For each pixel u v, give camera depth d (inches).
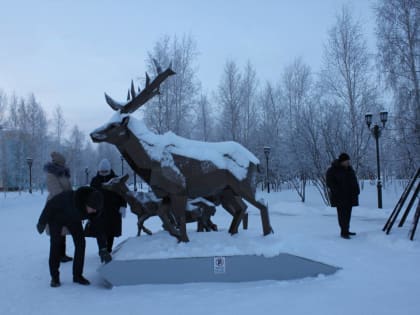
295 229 362.9
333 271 186.7
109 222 231.6
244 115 1256.8
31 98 1856.5
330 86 812.0
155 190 197.5
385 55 610.2
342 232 296.0
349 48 807.7
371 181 941.8
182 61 1007.6
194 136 1307.8
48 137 1968.5
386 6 617.6
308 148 749.9
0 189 1879.9
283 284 172.2
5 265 231.0
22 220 541.6
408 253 231.5
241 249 185.8
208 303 146.6
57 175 216.4
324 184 713.6
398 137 605.9
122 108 204.2
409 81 596.7
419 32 588.7
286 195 932.0
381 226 378.6
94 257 253.8
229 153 210.7
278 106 1312.7
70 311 143.3
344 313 130.3
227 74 1180.5
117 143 198.7
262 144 1230.3
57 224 185.3
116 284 176.7
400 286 162.7
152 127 972.6
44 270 217.0
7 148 1808.6
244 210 218.2
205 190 202.5
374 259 216.2
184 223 192.4
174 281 177.9
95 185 242.4
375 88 788.0
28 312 143.9
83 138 2536.9
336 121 750.5
